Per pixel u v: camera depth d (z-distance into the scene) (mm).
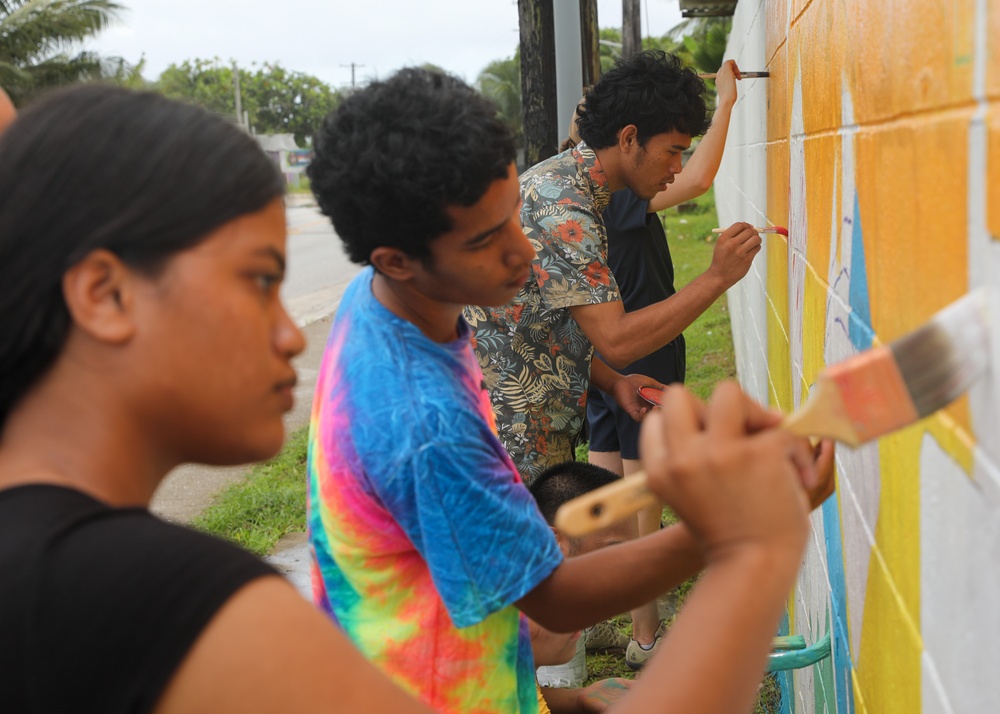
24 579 689
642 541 1212
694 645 711
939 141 945
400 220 1258
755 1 3818
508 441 2514
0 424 799
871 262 1317
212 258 775
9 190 752
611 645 3406
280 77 70000
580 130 2578
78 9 20000
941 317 779
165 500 5273
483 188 1246
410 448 1190
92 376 776
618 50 25484
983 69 807
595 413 3461
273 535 4625
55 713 671
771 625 720
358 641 1351
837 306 1675
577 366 2510
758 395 4062
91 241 742
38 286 744
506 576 1193
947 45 917
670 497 752
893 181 1163
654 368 3363
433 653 1315
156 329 767
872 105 1297
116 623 677
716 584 726
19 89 18938
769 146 3234
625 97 2445
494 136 1248
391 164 1219
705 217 19062
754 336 4398
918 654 1085
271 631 690
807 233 2162
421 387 1229
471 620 1205
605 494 786
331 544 1345
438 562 1202
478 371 1445
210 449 827
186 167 766
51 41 20141
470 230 1274
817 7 1923
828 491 1209
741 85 5062
